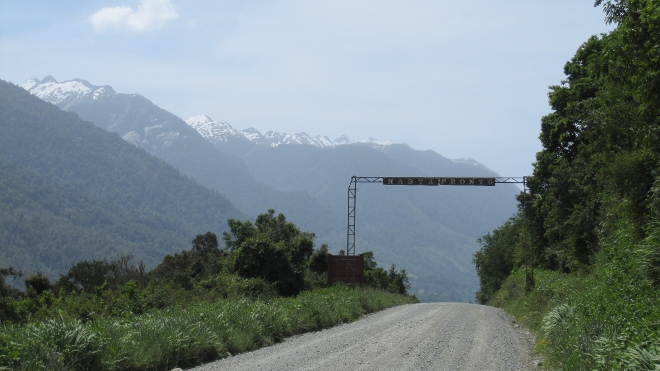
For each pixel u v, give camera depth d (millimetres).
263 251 32438
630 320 9820
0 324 11445
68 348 9422
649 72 11773
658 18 9914
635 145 20594
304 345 13820
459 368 10383
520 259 53344
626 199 20031
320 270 48031
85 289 34469
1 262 124438
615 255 16078
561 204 35781
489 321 21453
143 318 13906
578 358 9281
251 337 14039
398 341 14281
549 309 18531
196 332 12297
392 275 79000
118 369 9945
